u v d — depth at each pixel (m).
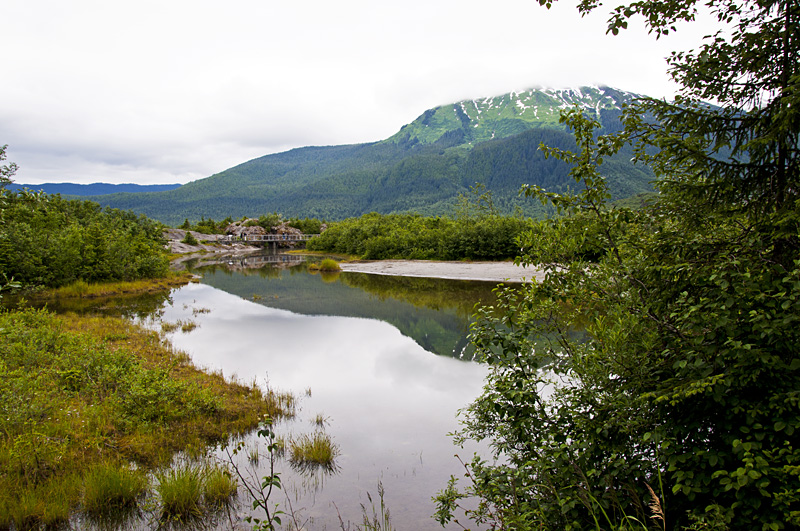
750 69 3.91
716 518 2.75
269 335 16.95
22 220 28.64
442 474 6.69
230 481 6.26
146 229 71.62
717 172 3.76
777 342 2.87
